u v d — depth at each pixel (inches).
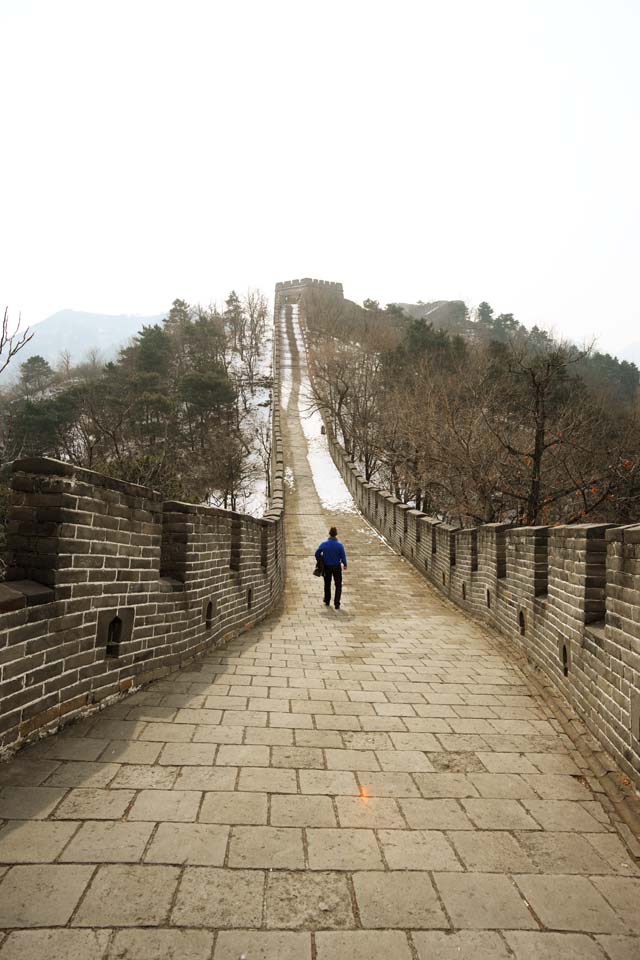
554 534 221.9
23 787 121.3
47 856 99.0
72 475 151.4
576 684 187.0
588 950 83.7
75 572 153.6
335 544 450.9
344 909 90.1
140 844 104.0
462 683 225.6
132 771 132.2
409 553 722.8
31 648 137.3
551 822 120.8
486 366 996.6
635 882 100.8
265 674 226.1
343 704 193.0
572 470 670.5
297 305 4416.8
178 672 219.9
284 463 1596.9
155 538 202.5
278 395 2322.8
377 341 1942.7
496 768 146.8
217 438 1487.5
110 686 173.6
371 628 357.7
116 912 86.5
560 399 848.3
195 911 87.7
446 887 97.0
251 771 137.0
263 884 95.0
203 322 2605.8
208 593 259.9
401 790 132.3
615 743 150.5
